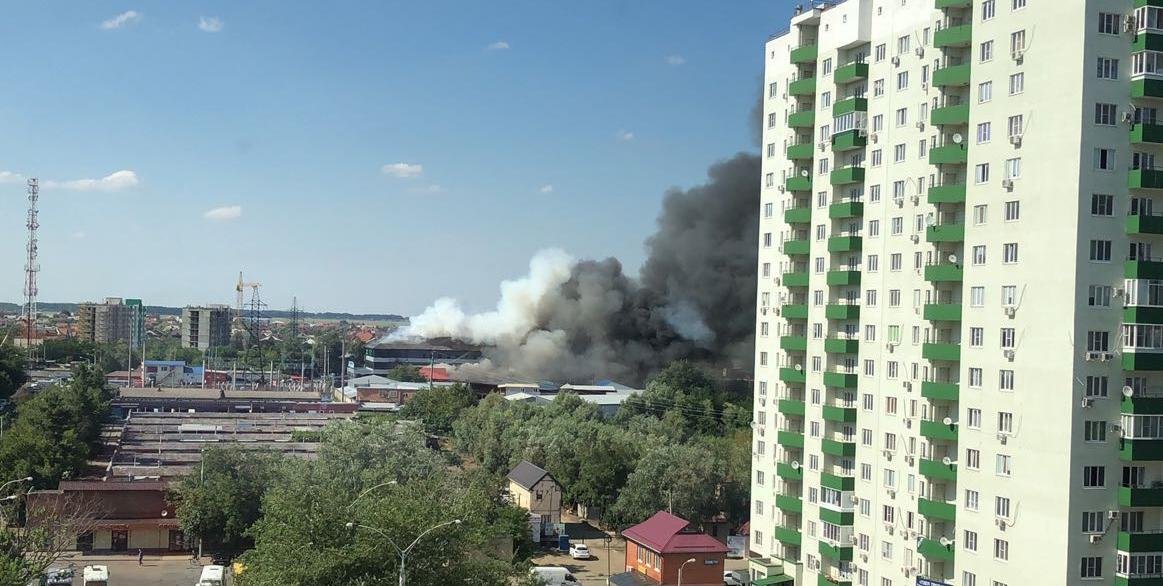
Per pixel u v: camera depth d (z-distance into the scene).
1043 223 81.50
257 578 75.75
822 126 113.62
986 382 86.69
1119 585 78.88
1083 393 78.56
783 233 121.38
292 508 78.62
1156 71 79.19
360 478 130.38
